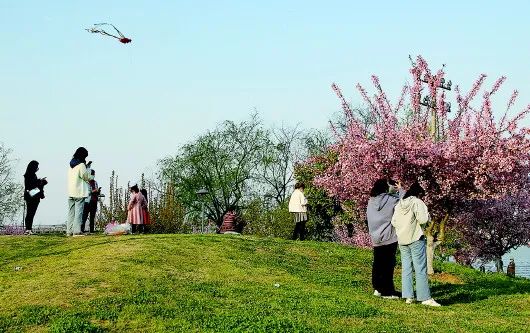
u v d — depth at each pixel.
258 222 50.25
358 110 48.62
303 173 36.50
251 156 62.25
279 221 45.06
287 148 64.12
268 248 18.30
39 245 16.48
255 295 11.34
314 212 36.81
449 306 12.44
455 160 16.58
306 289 12.62
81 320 8.77
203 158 61.06
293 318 9.53
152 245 15.84
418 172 16.81
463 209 18.59
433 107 18.50
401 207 12.47
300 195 23.91
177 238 17.83
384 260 12.96
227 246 17.30
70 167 18.92
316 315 9.98
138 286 11.22
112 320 9.07
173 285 11.66
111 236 18.22
